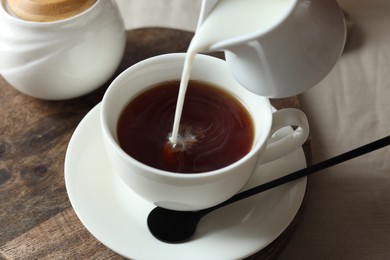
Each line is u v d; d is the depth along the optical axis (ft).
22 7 1.00
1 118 1.09
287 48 0.68
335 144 1.19
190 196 0.77
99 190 0.88
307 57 0.70
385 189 1.07
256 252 0.82
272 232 0.84
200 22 0.76
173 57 0.93
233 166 0.75
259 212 0.87
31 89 1.07
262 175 0.94
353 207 1.04
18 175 0.98
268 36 0.65
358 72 1.37
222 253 0.80
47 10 0.99
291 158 0.96
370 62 1.40
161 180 0.74
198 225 0.85
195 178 0.73
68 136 1.06
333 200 1.05
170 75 0.95
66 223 0.90
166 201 0.80
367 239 1.00
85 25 1.00
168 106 0.93
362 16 1.53
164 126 0.90
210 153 0.86
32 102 1.12
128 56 1.23
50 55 1.00
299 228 1.02
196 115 0.92
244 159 0.76
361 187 1.07
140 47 1.26
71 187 0.87
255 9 0.75
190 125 0.90
